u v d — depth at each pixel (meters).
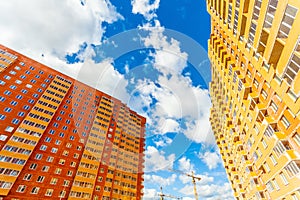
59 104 48.38
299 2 9.83
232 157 36.25
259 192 23.83
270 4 13.20
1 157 32.75
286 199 17.42
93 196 39.09
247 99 22.44
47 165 37.59
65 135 44.50
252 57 18.55
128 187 45.62
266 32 14.02
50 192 34.62
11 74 44.75
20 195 31.17
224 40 28.66
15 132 36.97
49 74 53.16
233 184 38.09
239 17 18.72
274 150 18.31
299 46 10.67
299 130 14.48
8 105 39.81
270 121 17.78
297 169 15.27
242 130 27.11
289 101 13.37
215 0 25.50
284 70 12.41
